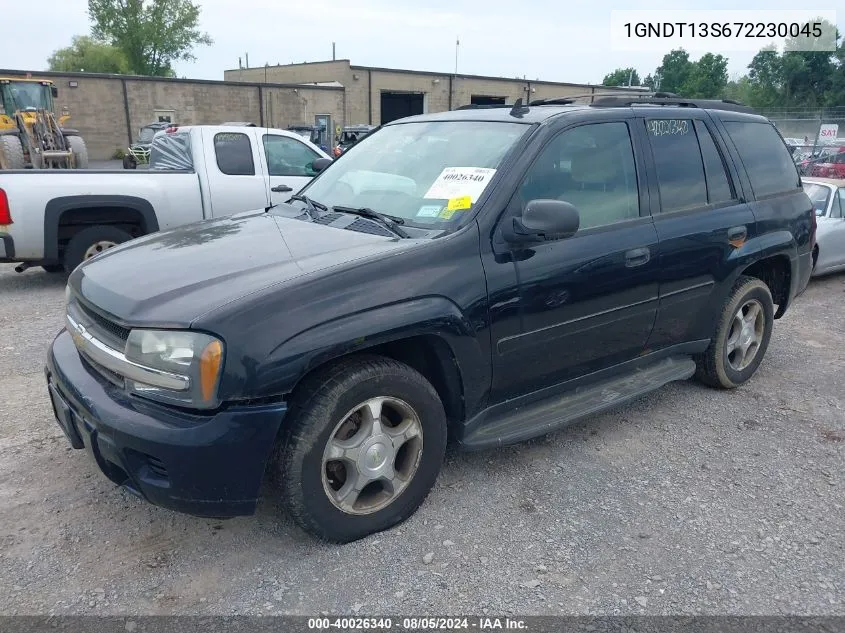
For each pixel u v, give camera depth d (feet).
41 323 20.62
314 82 150.10
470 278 10.30
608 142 12.67
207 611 8.64
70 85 113.29
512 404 11.69
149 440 8.41
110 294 9.46
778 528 10.71
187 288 9.12
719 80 202.59
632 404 15.47
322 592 9.02
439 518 10.71
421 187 11.89
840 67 173.37
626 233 12.46
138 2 203.92
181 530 10.27
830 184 30.48
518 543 10.14
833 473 12.51
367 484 9.89
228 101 125.70
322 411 9.09
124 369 8.88
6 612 8.52
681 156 14.01
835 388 16.74
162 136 29.01
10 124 66.95
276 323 8.61
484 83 150.82
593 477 12.12
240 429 8.52
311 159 28.76
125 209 25.31
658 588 9.25
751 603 9.01
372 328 9.18
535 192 11.34
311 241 10.70
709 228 13.99
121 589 8.99
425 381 10.16
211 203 26.23
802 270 17.03
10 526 10.25
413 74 142.82
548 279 11.18
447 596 9.00
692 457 12.99
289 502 9.23
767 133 16.75
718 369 15.62
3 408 14.29
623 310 12.57
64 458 12.26
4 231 22.90
